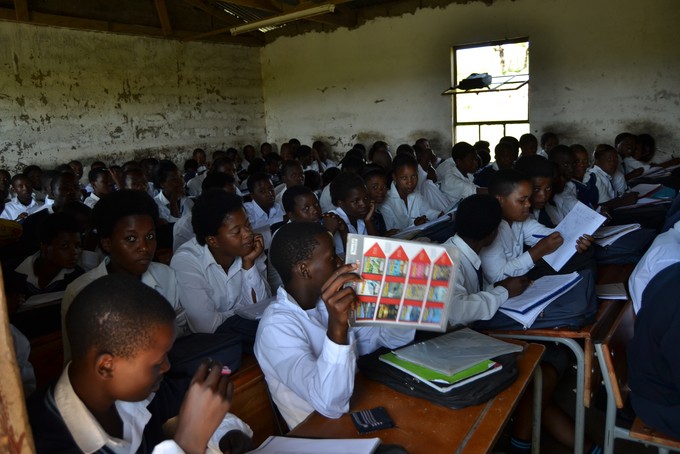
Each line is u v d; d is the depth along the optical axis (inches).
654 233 88.2
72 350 29.7
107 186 169.3
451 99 277.4
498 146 177.5
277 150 354.3
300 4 252.7
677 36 215.8
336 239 101.0
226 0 245.8
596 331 62.6
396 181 131.2
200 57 316.8
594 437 77.0
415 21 281.3
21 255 93.4
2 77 236.1
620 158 200.4
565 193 120.3
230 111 335.6
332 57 316.2
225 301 70.4
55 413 29.3
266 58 346.9
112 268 59.5
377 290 41.2
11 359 21.1
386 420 41.3
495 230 68.7
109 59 275.3
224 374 31.8
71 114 261.7
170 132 306.0
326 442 38.5
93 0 266.2
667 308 49.1
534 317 61.5
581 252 78.3
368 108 307.9
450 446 38.4
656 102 224.2
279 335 46.3
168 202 169.3
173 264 68.2
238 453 37.8
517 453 68.3
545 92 249.4
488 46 264.1
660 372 50.7
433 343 51.9
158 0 286.0
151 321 29.0
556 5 239.9
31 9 243.8
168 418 41.5
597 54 234.1
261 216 137.6
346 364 41.2
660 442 51.7
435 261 42.1
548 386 69.7
